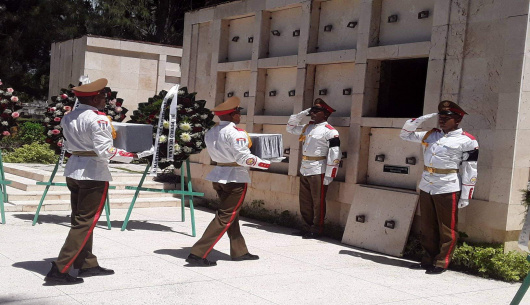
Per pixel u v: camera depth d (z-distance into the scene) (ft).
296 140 31.86
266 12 34.88
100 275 19.27
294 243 27.17
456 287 20.44
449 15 24.99
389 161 27.91
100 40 57.41
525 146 22.90
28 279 18.24
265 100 34.99
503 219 22.77
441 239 22.81
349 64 29.89
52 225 27.84
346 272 21.81
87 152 18.54
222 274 20.36
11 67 91.56
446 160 22.43
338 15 30.86
